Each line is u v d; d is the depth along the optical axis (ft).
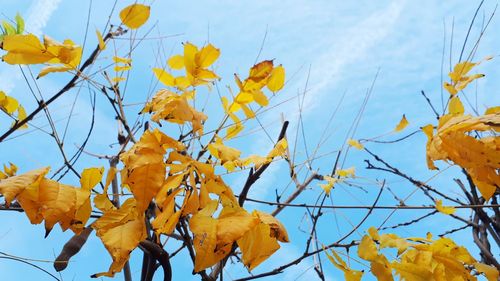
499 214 4.47
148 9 3.72
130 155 2.94
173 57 3.73
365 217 3.60
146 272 3.55
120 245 2.78
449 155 3.12
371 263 3.14
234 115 3.70
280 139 3.87
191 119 3.26
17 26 3.61
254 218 2.77
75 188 2.86
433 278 3.10
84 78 3.64
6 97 3.90
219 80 3.55
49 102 3.80
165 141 3.02
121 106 4.06
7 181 2.69
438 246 3.19
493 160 3.02
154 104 3.34
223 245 2.65
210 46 3.51
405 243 3.17
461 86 3.94
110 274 2.76
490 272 3.16
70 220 2.79
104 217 2.93
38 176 2.73
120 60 3.80
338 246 3.41
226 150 3.34
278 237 2.81
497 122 3.01
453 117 3.20
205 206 2.90
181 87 3.70
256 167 3.68
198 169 3.05
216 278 3.67
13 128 3.69
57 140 3.88
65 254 3.29
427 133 3.23
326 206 3.76
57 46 3.31
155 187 2.90
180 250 3.57
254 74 3.54
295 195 4.19
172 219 2.93
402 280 3.12
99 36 3.65
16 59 3.28
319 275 3.80
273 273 3.65
